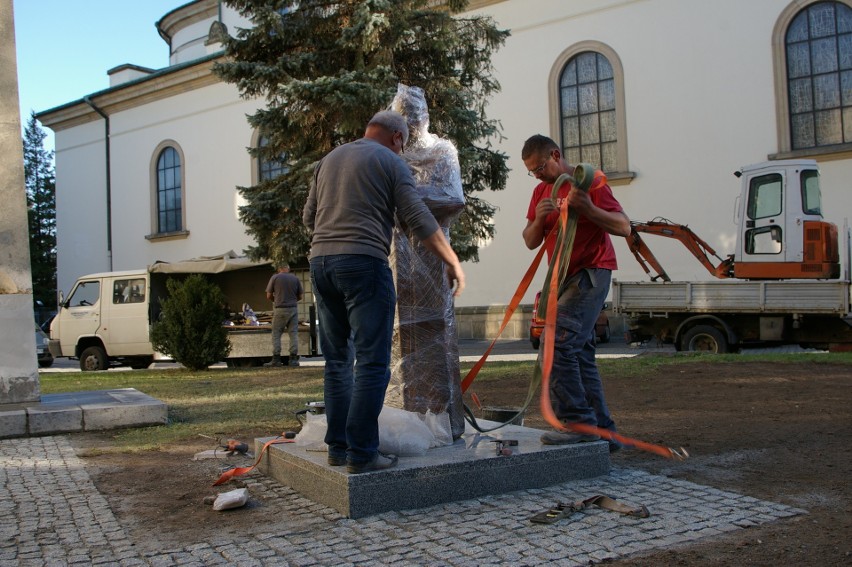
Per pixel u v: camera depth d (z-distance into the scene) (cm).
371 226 346
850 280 1217
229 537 318
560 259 379
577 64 2056
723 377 833
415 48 1357
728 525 317
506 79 2139
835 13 1722
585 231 421
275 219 1346
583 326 417
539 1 2089
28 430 612
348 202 347
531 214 447
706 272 1805
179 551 301
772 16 1769
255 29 1320
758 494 369
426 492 354
